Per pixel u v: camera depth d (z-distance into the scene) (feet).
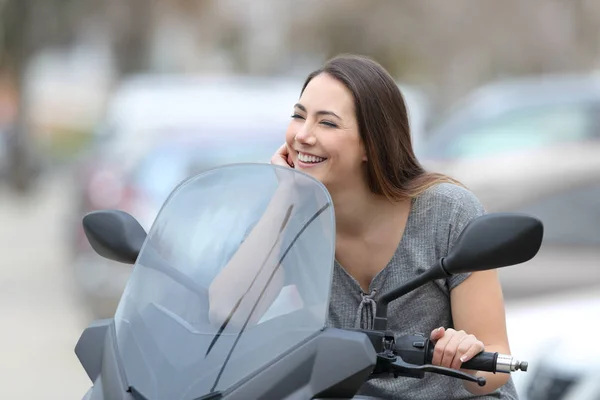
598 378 20.79
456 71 125.70
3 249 72.54
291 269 11.43
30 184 122.93
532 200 33.71
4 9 122.01
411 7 129.70
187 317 11.25
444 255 13.89
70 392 33.94
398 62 141.08
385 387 13.52
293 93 43.80
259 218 11.96
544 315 23.34
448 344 11.94
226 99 41.52
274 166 12.38
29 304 49.49
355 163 13.76
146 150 37.88
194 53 181.06
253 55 176.24
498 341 13.65
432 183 14.06
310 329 10.86
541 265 31.14
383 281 13.93
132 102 41.98
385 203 13.99
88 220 13.39
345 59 14.01
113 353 11.36
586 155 34.17
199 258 11.80
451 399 13.65
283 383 10.44
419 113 58.08
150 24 150.20
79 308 47.75
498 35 123.03
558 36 122.62
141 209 36.86
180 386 10.56
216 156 38.19
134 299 11.80
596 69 125.49
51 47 148.97
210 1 163.53
